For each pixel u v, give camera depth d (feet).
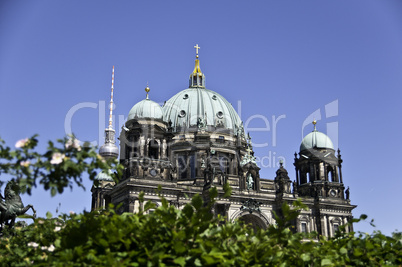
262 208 483.10
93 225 96.37
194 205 102.22
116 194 460.96
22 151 93.09
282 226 110.83
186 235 97.55
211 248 96.78
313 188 538.06
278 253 107.76
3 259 112.57
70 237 95.55
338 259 110.42
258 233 108.37
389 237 118.62
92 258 88.99
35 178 92.32
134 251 90.38
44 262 97.25
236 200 472.03
